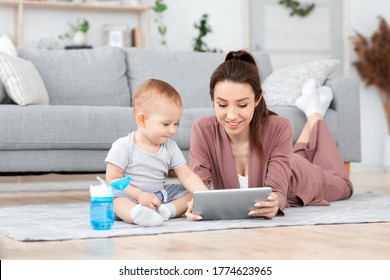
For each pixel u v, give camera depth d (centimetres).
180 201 250
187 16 636
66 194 424
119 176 240
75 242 199
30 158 344
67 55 445
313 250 182
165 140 239
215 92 234
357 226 232
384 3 705
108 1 591
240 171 265
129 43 596
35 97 367
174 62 468
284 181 256
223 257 172
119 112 365
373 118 699
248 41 655
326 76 446
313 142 346
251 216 245
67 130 348
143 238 205
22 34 566
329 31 686
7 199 382
